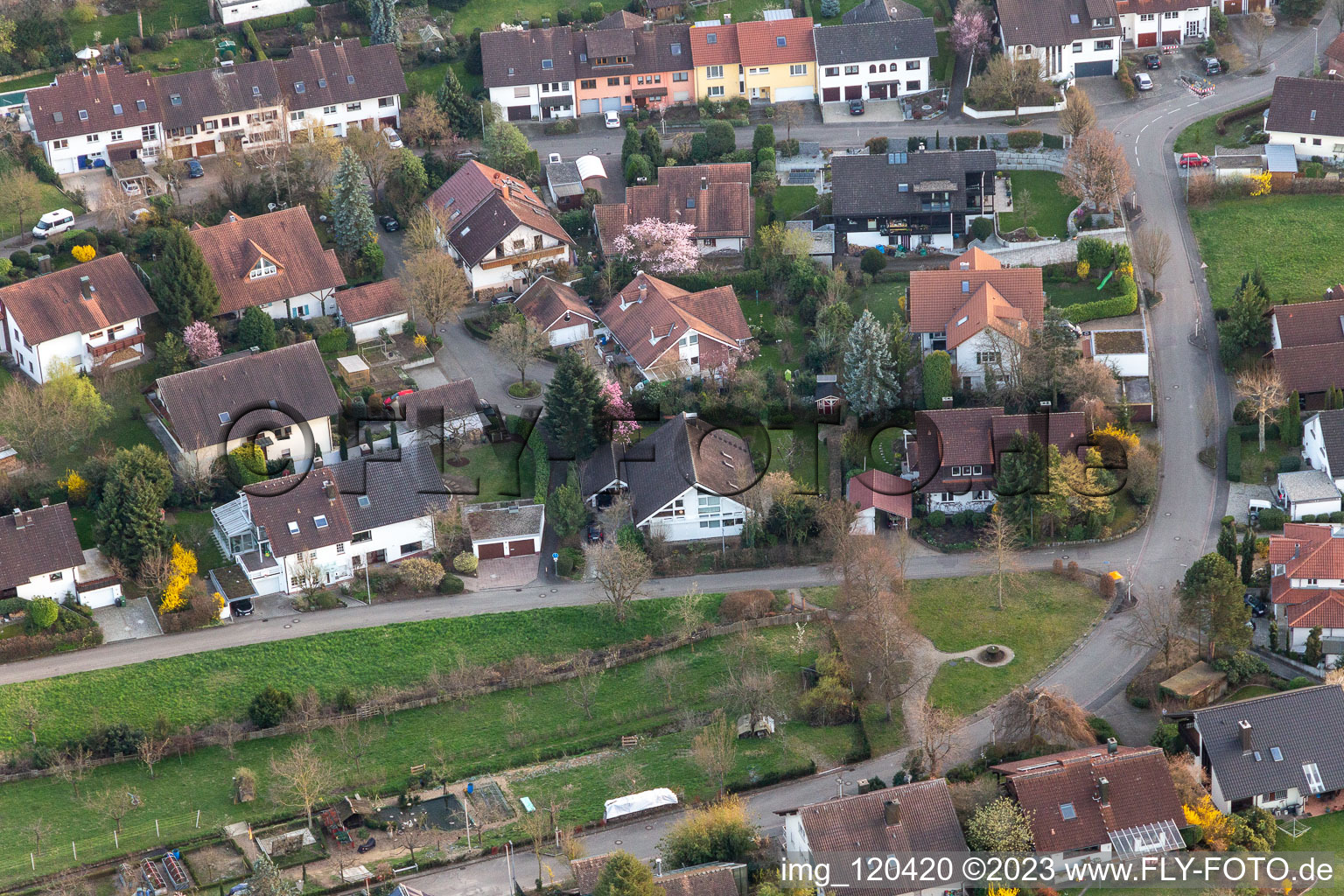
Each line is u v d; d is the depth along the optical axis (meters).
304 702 159.12
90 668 163.75
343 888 138.50
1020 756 147.75
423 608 171.38
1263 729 144.00
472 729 158.50
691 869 134.12
